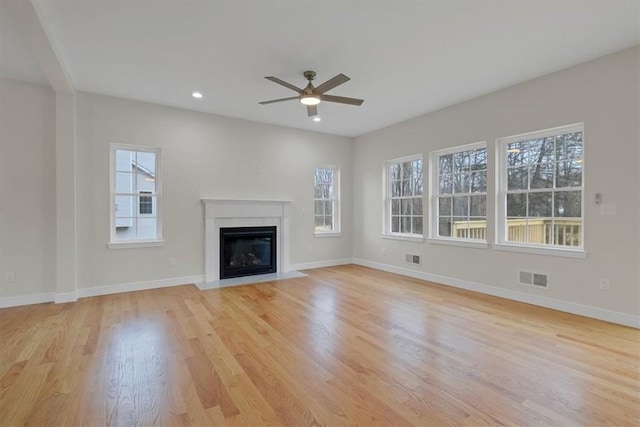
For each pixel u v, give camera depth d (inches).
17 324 126.6
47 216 156.3
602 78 128.1
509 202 164.9
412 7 96.1
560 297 142.3
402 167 227.6
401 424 68.6
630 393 79.4
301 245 239.9
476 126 173.8
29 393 79.8
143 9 96.3
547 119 144.8
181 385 83.6
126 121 175.2
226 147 206.7
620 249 124.6
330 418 70.6
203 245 199.0
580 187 138.5
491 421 69.4
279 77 145.8
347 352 102.6
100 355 100.5
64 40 113.7
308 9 97.0
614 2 94.0
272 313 140.3
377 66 135.7
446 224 196.4
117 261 173.6
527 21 103.6
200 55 125.5
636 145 120.3
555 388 81.8
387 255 233.9
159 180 186.2
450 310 143.7
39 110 154.3
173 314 139.0
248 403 76.0
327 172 258.1
